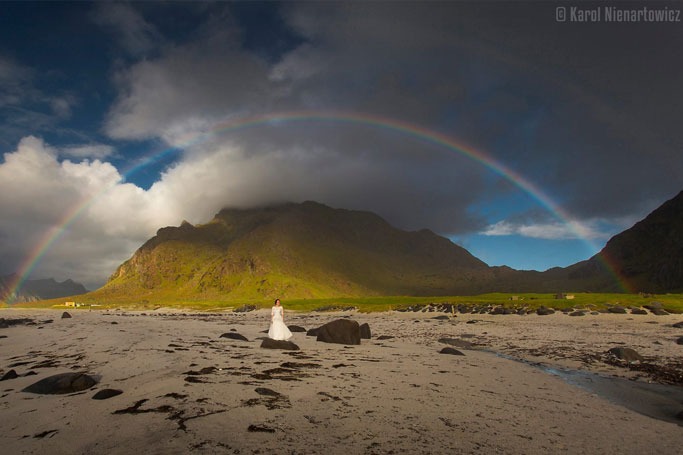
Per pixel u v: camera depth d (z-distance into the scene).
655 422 10.64
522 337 34.75
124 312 167.62
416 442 8.15
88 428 8.31
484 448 8.01
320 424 9.04
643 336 33.84
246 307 130.00
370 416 9.84
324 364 17.67
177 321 69.69
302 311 110.94
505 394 13.12
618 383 16.27
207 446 7.39
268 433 8.25
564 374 18.22
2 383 13.07
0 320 60.81
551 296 93.81
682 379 17.11
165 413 9.34
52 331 39.69
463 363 19.55
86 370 15.16
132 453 6.99
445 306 83.38
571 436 9.08
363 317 76.50
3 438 7.77
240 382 12.98
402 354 22.36
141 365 16.02
